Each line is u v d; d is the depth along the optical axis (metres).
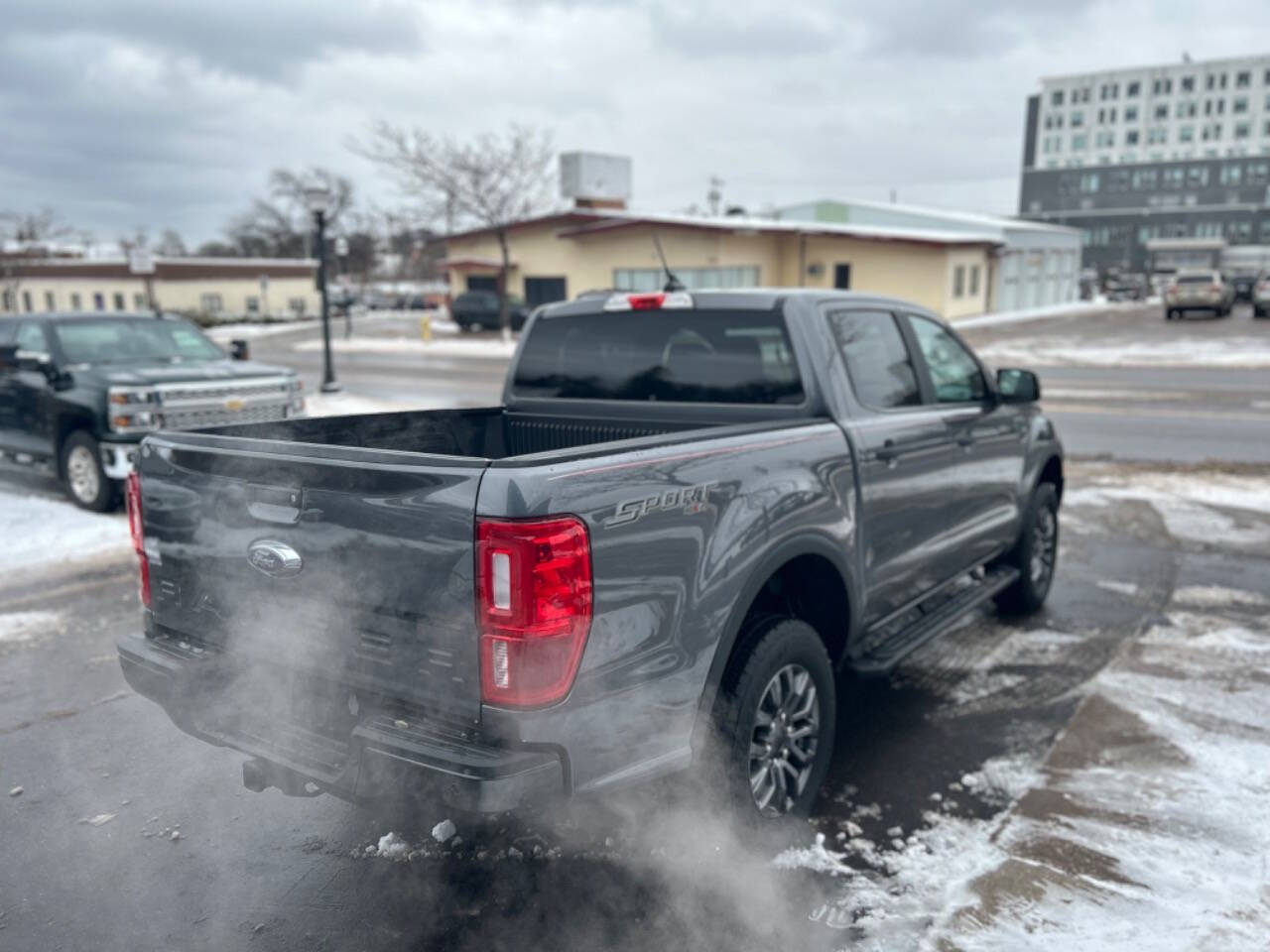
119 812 3.61
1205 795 3.60
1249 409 14.67
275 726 2.94
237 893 3.11
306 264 61.16
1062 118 120.50
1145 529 7.79
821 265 37.22
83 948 2.85
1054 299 51.91
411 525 2.52
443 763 2.44
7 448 9.66
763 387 3.90
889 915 2.94
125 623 5.75
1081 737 4.11
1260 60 109.06
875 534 3.85
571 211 38.12
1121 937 2.81
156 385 8.58
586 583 2.49
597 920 2.95
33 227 57.19
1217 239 103.25
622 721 2.65
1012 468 5.16
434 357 28.53
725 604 2.95
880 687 4.70
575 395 4.50
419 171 35.06
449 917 2.98
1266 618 5.64
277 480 2.79
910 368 4.34
